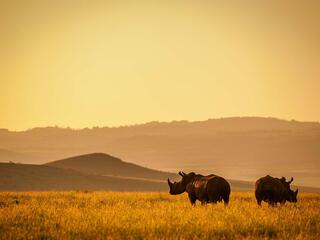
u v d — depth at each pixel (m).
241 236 79.50
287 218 92.62
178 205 120.38
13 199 152.50
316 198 163.50
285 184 118.75
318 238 77.38
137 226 85.44
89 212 101.88
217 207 106.75
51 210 106.19
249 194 180.75
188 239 77.69
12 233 81.12
